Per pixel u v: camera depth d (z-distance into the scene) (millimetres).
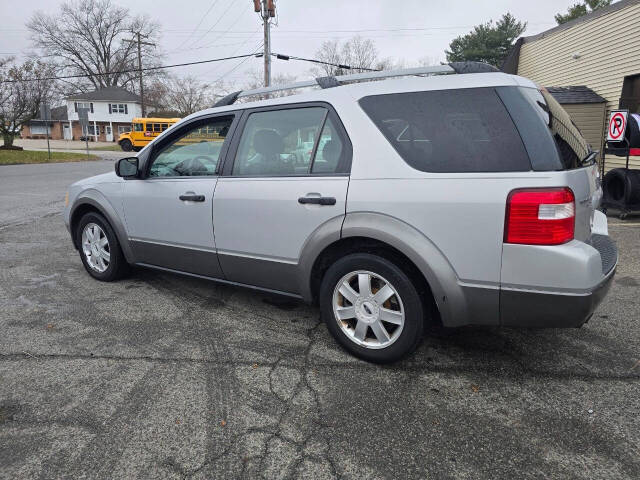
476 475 1939
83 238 4562
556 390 2555
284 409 2404
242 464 2012
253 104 3316
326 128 2908
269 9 24203
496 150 2365
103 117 60281
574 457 2039
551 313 2307
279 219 3037
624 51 11305
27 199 10742
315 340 3199
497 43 36469
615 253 2816
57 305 3881
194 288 4289
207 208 3416
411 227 2529
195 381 2676
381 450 2096
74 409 2406
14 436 2197
